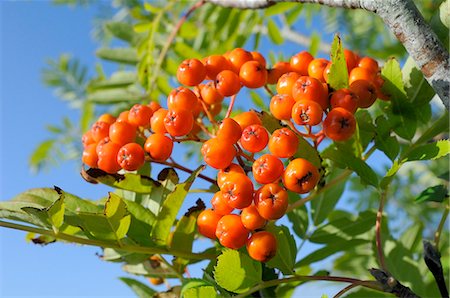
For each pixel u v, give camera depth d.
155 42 0.43
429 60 0.25
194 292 0.26
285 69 0.30
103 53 0.42
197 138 0.29
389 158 0.29
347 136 0.27
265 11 0.40
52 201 0.28
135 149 0.28
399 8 0.25
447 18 0.28
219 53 0.42
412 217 0.55
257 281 0.27
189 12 0.42
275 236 0.28
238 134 0.26
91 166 0.29
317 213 0.33
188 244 0.29
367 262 0.41
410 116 0.30
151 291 0.32
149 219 0.29
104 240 0.28
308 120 0.26
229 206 0.26
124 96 0.42
